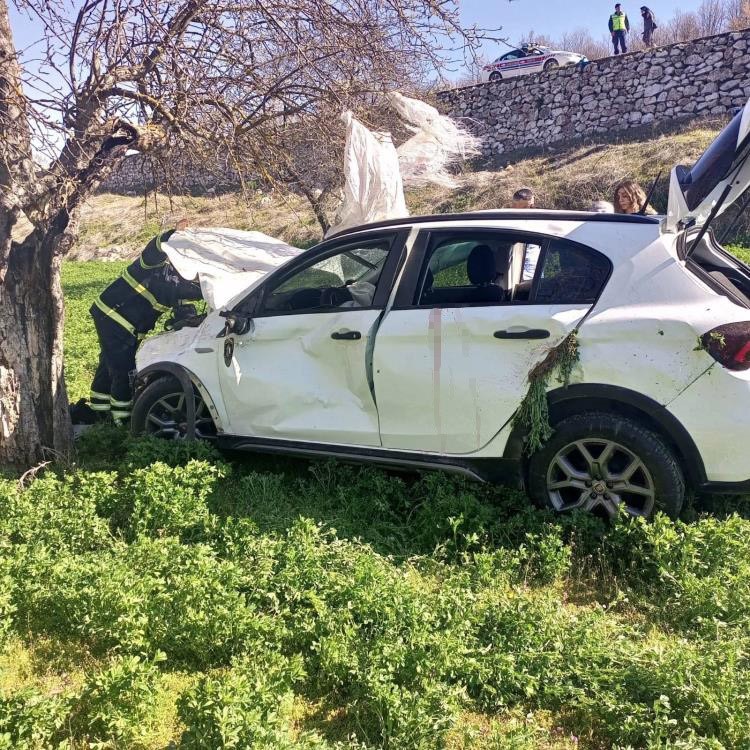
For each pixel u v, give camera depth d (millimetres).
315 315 5125
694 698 2977
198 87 5684
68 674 3420
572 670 3217
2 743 2744
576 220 4566
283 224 21844
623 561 4137
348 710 3107
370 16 6273
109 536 4574
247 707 2816
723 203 4316
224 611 3416
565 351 4234
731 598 3641
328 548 4145
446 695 2998
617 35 26453
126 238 28312
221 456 5641
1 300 5410
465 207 21359
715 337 3941
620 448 4230
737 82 21828
